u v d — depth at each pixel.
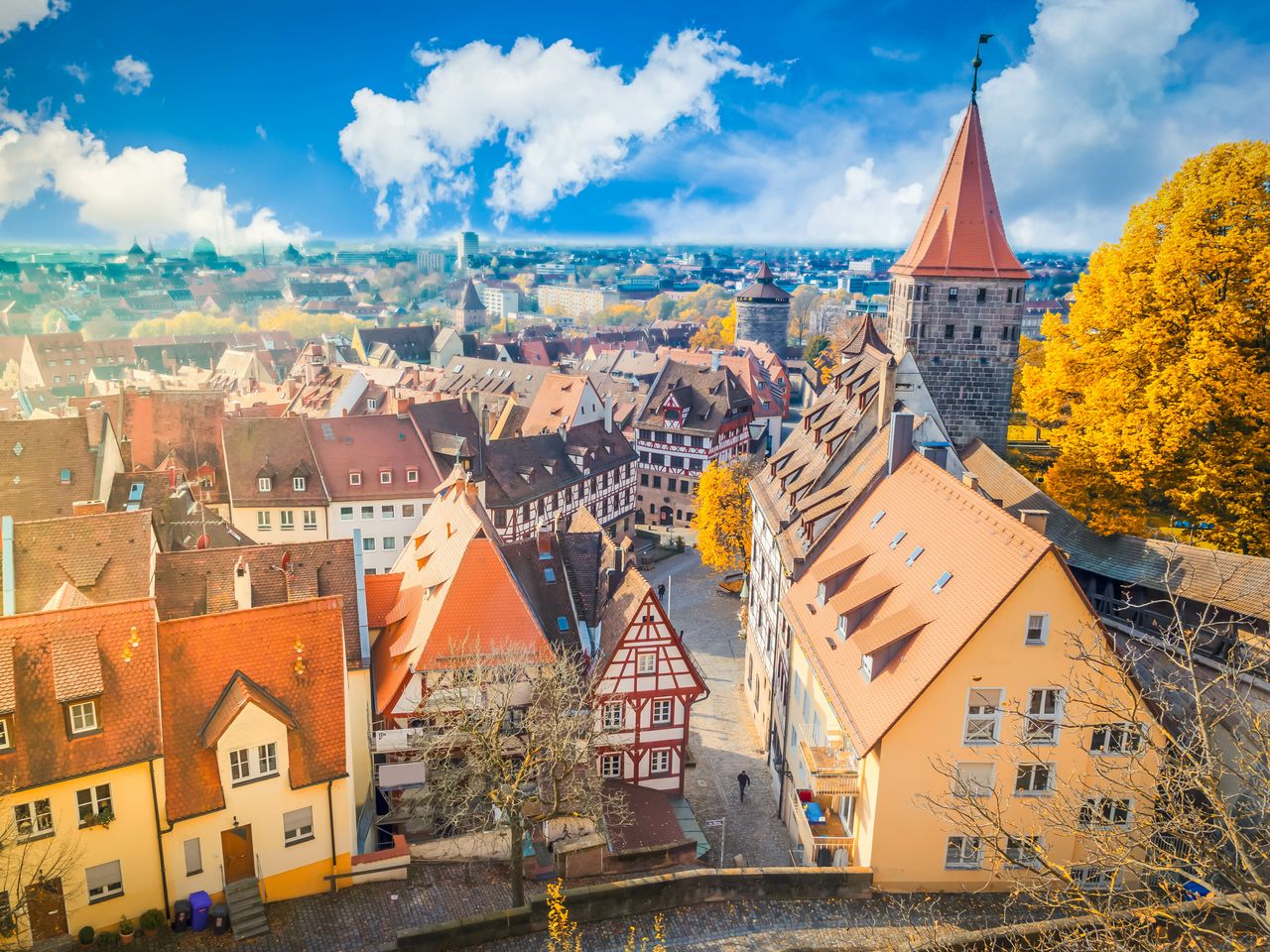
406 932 29.27
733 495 74.88
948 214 54.94
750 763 49.88
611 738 43.72
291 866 32.75
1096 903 24.47
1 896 27.69
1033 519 33.16
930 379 56.25
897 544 38.84
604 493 93.56
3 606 38.50
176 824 30.50
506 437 91.50
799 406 152.50
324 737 33.19
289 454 73.75
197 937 30.41
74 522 41.06
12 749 28.53
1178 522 47.22
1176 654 34.06
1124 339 45.00
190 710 31.80
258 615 33.75
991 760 31.34
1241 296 42.69
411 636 41.84
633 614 42.66
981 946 27.36
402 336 170.62
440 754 38.59
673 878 31.53
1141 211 47.62
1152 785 30.58
